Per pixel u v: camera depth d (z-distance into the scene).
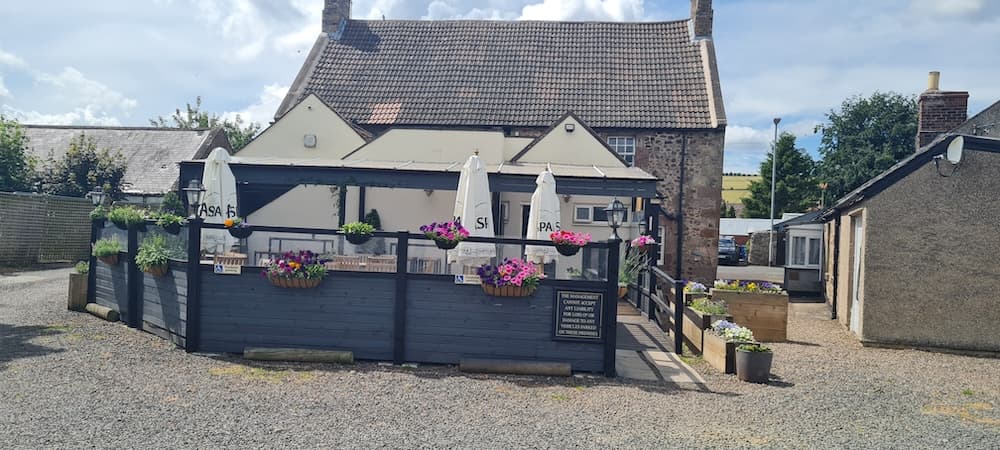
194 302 9.34
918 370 10.48
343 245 9.29
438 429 6.40
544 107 22.64
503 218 17.89
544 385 8.33
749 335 9.62
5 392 7.04
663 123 21.86
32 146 30.97
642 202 17.02
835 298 16.78
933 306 12.35
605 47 25.28
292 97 23.03
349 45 25.56
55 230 21.23
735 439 6.46
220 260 9.52
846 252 15.10
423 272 9.19
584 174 14.77
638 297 14.62
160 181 28.53
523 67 24.45
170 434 5.95
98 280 12.38
